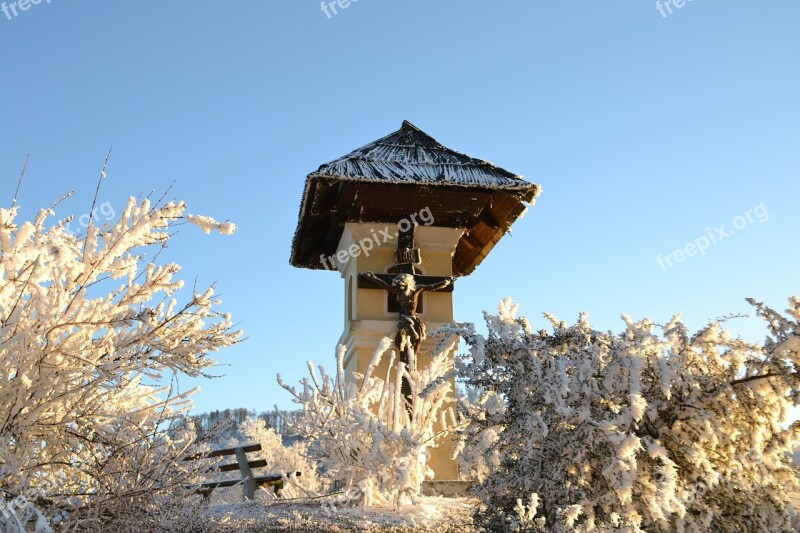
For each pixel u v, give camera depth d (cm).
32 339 589
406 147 1611
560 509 728
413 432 1075
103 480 609
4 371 589
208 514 955
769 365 787
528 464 793
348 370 1497
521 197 1490
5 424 592
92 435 643
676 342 833
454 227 1518
